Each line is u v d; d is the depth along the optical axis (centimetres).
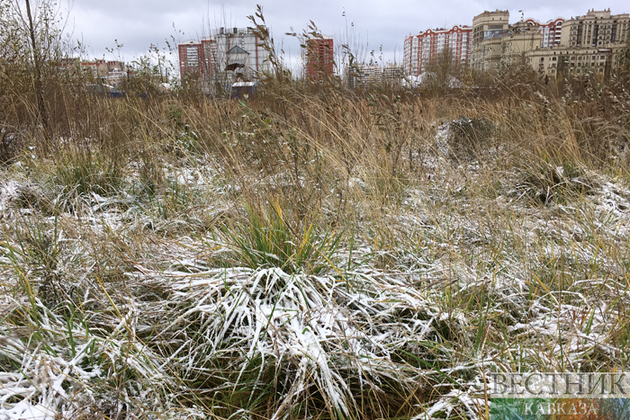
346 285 240
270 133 328
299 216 278
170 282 239
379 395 187
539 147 466
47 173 408
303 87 503
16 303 201
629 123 525
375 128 477
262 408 184
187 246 282
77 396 163
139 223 312
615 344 195
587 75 678
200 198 383
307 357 187
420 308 220
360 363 189
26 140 473
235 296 219
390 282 249
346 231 299
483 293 241
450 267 259
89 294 232
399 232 310
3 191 361
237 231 273
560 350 189
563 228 324
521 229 328
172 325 209
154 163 429
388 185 386
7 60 538
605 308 223
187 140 496
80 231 282
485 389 160
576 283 244
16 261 241
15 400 164
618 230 321
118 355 181
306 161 332
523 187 424
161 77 796
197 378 197
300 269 241
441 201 380
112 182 411
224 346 209
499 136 559
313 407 186
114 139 493
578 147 465
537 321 214
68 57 645
